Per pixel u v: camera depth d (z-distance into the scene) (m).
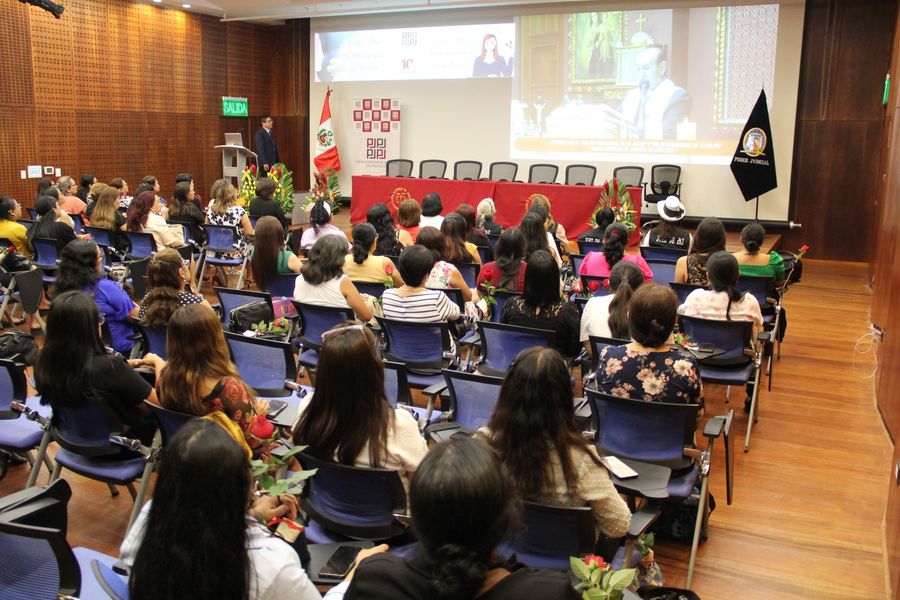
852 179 11.38
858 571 3.28
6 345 4.03
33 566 1.75
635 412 2.94
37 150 12.11
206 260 7.77
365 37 14.42
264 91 15.95
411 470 2.39
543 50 12.95
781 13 11.29
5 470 3.89
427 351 4.11
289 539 2.05
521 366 2.12
